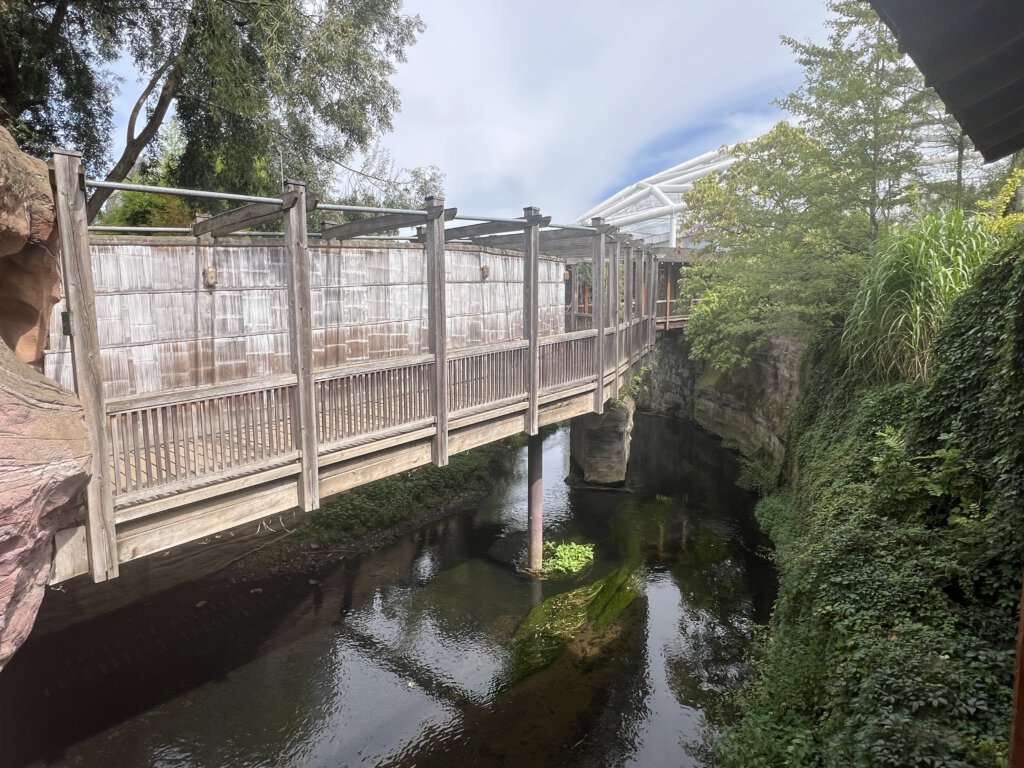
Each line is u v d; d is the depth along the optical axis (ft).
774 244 42.73
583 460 50.08
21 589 11.90
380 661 26.66
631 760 21.06
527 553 37.24
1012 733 7.33
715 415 66.64
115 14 33.35
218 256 20.93
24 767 20.04
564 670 25.84
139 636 27.40
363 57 38.63
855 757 14.21
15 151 12.13
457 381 24.90
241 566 33.50
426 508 42.75
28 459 11.10
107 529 14.19
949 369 24.90
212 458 16.47
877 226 38.47
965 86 10.98
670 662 26.48
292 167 41.19
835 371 37.55
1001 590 17.53
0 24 28.78
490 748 21.67
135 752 20.98
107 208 55.72
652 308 62.59
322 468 19.80
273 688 24.61
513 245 35.35
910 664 15.67
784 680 20.58
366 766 20.83
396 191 46.98
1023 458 19.22
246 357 21.95
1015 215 29.35
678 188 122.21
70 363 18.56
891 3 9.07
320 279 23.67
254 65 36.88
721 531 39.93
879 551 21.21
